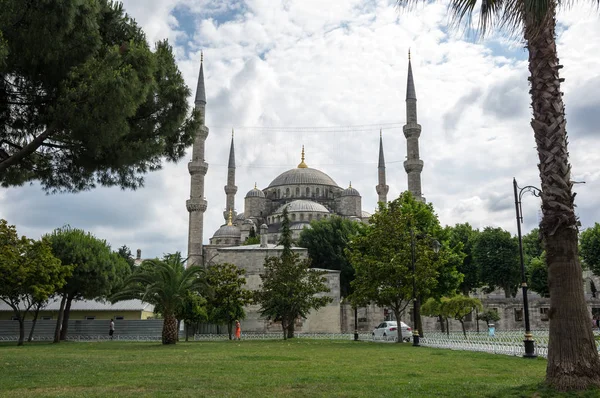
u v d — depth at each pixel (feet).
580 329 41.32
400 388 46.14
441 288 181.37
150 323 194.90
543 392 39.96
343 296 289.94
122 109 60.90
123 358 84.07
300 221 381.40
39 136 63.10
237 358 83.41
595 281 304.91
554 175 43.60
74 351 106.11
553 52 45.32
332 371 62.28
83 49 62.75
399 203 173.37
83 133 61.52
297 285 177.37
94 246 176.04
